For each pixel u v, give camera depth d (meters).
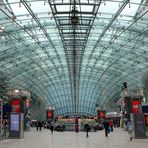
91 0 33.38
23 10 36.16
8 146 23.19
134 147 21.45
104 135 40.53
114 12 36.88
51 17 39.44
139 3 33.00
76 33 45.47
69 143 26.20
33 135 41.78
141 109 42.66
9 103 43.03
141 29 41.84
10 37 45.72
